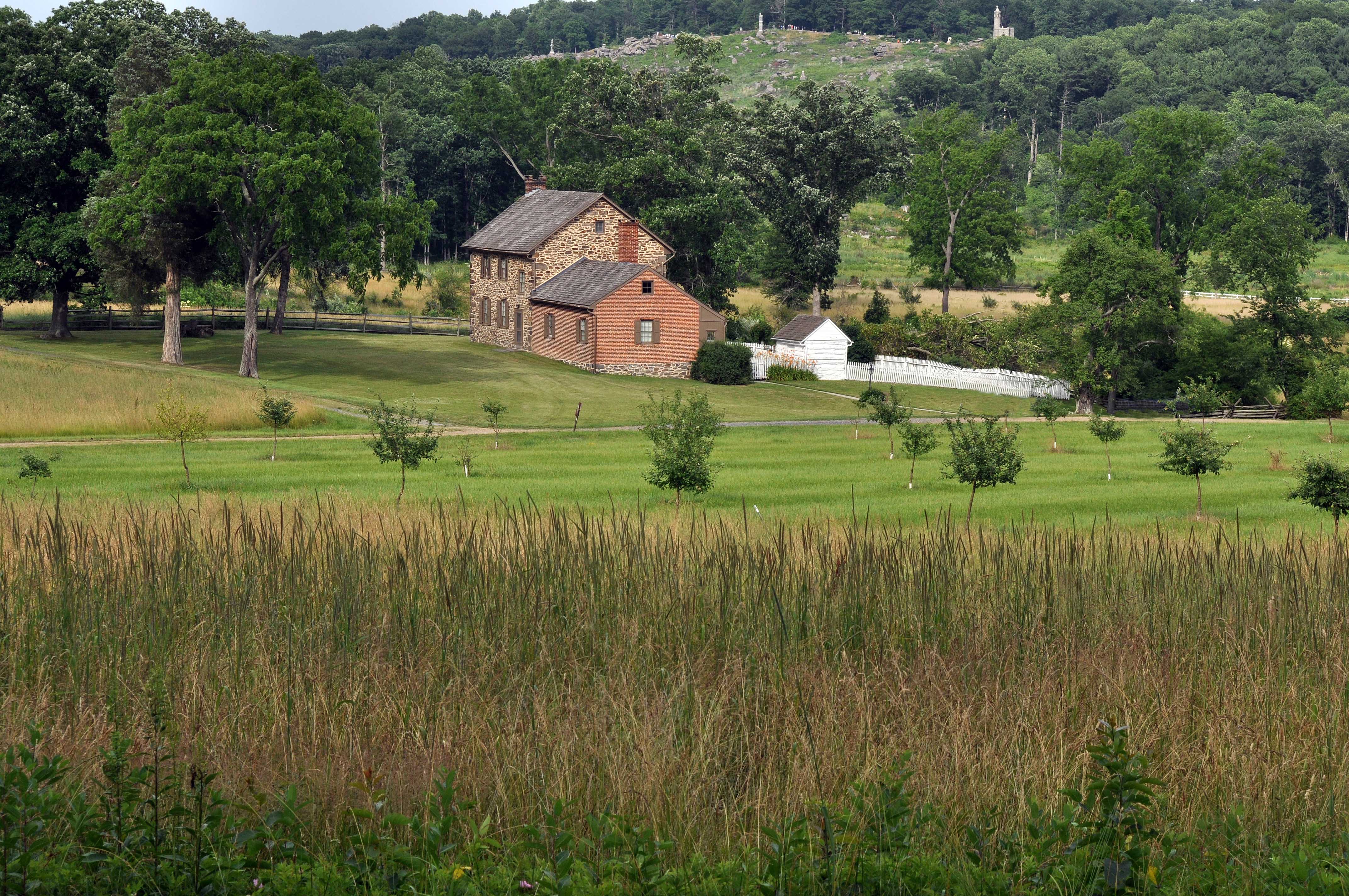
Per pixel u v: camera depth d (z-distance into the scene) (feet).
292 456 236.63
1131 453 273.95
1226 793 45.09
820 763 45.55
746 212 502.38
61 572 66.54
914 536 97.60
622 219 467.11
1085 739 47.34
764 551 72.49
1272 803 44.14
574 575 66.49
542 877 35.60
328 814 42.63
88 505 131.34
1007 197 625.41
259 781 44.75
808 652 56.49
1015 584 68.39
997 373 450.30
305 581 65.51
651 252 461.37
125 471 205.05
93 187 382.01
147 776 39.58
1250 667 55.88
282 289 501.15
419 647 55.77
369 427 285.64
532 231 468.75
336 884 36.63
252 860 37.76
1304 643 60.44
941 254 617.21
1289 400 433.07
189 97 365.20
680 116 541.75
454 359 431.84
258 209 351.87
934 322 509.76
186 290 568.41
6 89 396.37
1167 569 73.67
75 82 400.67
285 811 39.75
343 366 400.67
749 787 44.50
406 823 39.45
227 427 275.80
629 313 421.18
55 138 390.42
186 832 38.40
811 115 538.88
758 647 56.18
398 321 562.25
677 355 431.43
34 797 36.52
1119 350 440.86
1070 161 554.46
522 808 42.83
